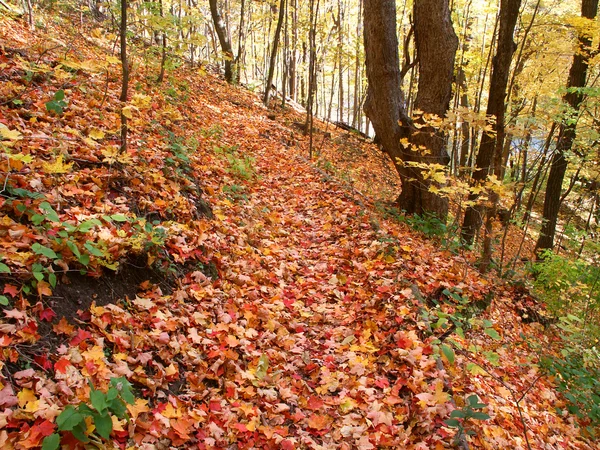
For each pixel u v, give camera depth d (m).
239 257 4.78
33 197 3.04
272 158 10.06
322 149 14.63
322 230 6.63
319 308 4.45
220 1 24.59
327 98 46.50
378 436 2.87
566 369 4.67
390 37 8.44
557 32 11.01
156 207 4.24
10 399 2.03
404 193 9.56
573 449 4.07
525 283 8.02
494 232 9.08
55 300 2.72
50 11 10.48
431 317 4.33
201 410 2.69
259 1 20.72
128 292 3.29
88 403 2.19
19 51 5.64
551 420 4.38
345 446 2.78
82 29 10.36
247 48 34.72
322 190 8.41
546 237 12.30
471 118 5.85
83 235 3.10
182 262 3.87
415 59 9.39
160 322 3.13
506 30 6.68
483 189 5.95
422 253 6.55
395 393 3.28
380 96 8.83
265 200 7.17
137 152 4.80
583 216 18.62
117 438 2.24
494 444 3.14
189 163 5.80
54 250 2.88
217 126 9.31
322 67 24.62
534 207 22.30
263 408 2.98
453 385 3.62
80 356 2.49
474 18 15.72
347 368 3.60
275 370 3.40
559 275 7.26
